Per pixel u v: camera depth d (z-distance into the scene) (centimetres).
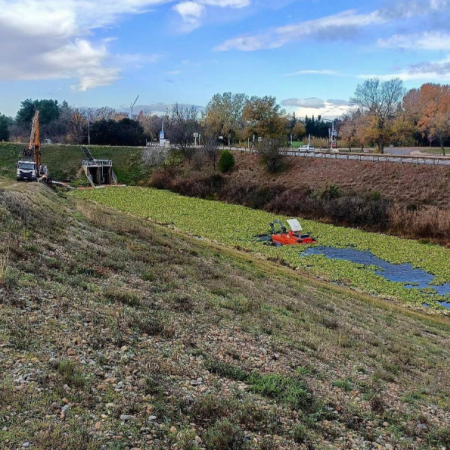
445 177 4984
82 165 7475
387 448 878
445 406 1166
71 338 985
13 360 829
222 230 4356
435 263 3456
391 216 4641
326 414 953
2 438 616
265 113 8362
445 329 2169
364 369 1302
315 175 6047
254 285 2134
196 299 1609
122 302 1344
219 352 1153
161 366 967
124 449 663
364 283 2925
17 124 12850
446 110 7925
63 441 635
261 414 865
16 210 2172
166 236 3081
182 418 791
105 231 2583
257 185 6241
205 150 7444
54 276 1383
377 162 5794
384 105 7356
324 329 1642
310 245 3928
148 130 11644
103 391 809
